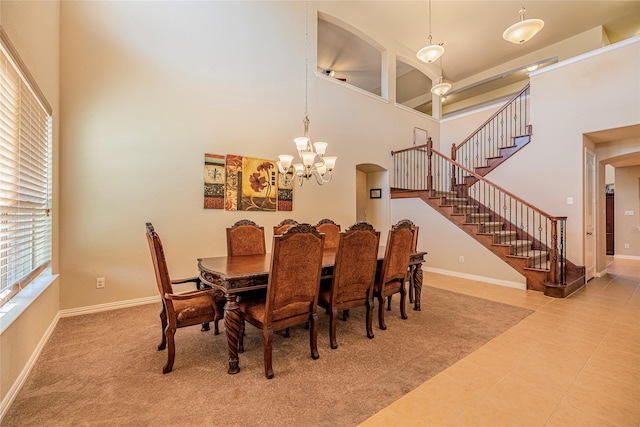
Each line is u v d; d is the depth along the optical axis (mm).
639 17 5703
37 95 2396
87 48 3205
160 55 3652
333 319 2439
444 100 9398
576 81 4668
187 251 3812
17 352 1851
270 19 4648
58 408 1671
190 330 2820
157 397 1778
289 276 2078
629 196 7355
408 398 1782
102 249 3285
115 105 3355
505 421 1582
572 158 4719
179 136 3770
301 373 2057
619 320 3074
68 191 3100
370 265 2621
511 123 6309
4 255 1899
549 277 4180
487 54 7062
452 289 4344
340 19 5602
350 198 5754
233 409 1670
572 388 1884
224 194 4113
